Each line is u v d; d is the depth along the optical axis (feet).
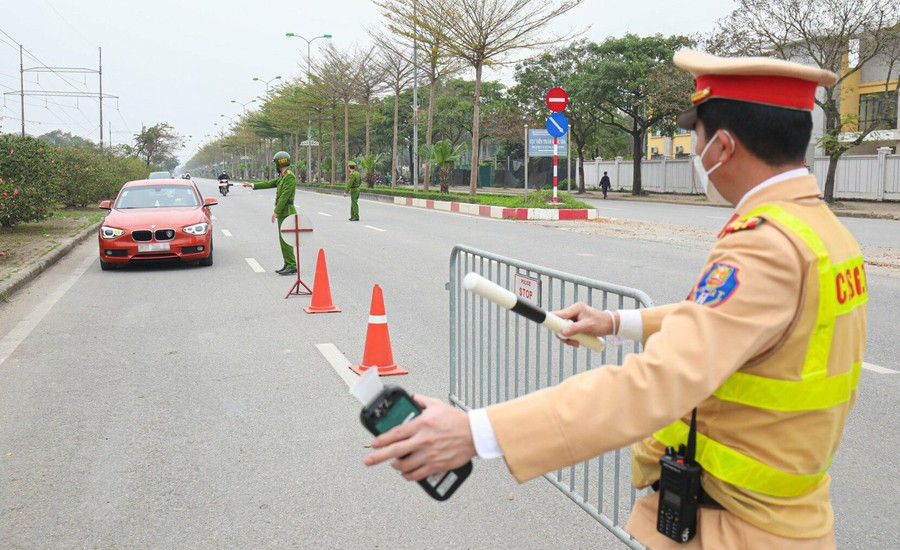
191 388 18.13
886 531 11.05
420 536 11.03
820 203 4.83
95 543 10.89
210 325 25.23
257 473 13.23
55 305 29.30
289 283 33.99
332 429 15.30
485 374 18.93
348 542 10.88
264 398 17.30
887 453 13.82
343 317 26.35
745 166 4.80
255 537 11.03
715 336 4.32
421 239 51.72
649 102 113.91
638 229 57.52
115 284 34.37
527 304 5.76
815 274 4.40
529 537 10.97
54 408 16.75
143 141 252.42
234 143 359.25
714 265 4.57
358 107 177.88
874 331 23.04
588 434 4.24
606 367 4.44
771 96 4.66
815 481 4.84
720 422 4.79
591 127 141.38
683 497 4.91
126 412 16.44
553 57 131.85
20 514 11.76
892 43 86.38
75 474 13.23
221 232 58.95
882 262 37.24
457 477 4.47
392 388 4.42
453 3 86.17
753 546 4.76
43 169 54.08
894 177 88.12
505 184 189.98
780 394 4.53
